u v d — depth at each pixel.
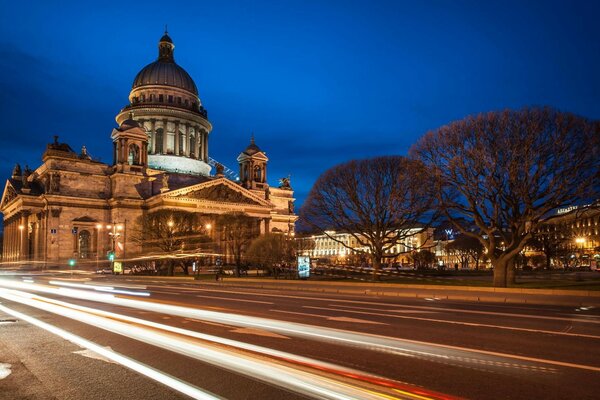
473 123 44.00
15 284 50.03
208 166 158.25
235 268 92.50
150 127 146.62
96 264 117.00
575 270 107.12
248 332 17.55
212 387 10.49
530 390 10.19
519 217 44.53
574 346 14.89
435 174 45.50
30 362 13.37
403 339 16.08
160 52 161.50
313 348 14.54
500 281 44.09
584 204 45.38
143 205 122.62
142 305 27.11
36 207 119.94
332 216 63.03
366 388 10.17
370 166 60.47
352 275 73.75
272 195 153.00
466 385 10.52
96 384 11.02
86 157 128.88
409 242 172.62
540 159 41.91
